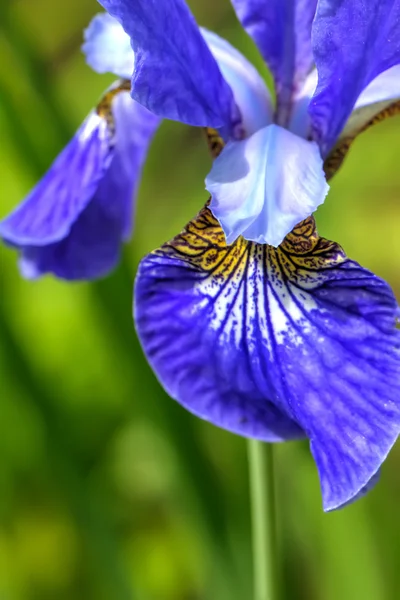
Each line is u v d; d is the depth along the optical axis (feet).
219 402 0.68
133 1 0.66
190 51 0.69
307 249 0.68
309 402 0.65
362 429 0.64
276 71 0.74
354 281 0.66
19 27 0.91
